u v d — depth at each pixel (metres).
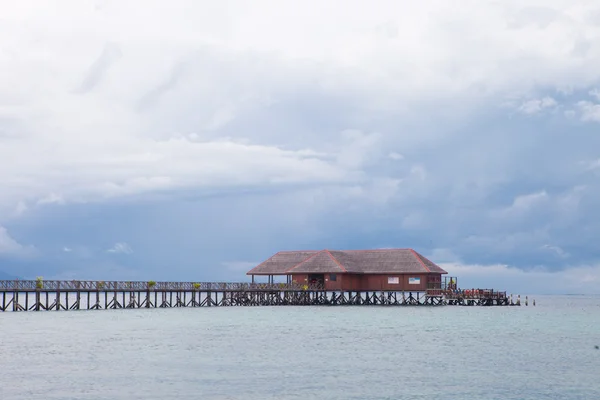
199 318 98.88
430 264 128.38
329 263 125.44
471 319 102.12
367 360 57.56
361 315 107.50
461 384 47.81
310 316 104.44
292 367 53.84
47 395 43.59
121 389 45.44
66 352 60.19
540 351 63.69
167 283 112.19
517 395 44.75
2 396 43.28
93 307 115.44
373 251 130.12
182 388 45.91
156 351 61.53
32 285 97.19
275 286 126.50
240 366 54.12
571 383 48.28
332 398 43.59
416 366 54.75
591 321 103.31
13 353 59.34
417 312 115.12
